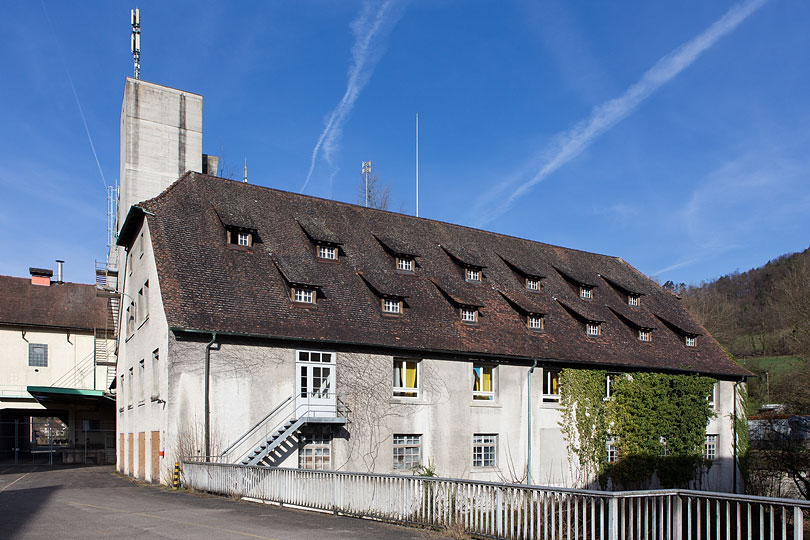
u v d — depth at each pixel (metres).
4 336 46.38
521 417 30.28
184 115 37.44
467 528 12.86
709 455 37.41
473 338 29.69
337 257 29.78
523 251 40.03
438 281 32.16
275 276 26.95
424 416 27.53
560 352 31.94
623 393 33.34
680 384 35.16
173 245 25.75
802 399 39.06
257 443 23.61
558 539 11.76
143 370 27.25
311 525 13.82
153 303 25.73
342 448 25.31
